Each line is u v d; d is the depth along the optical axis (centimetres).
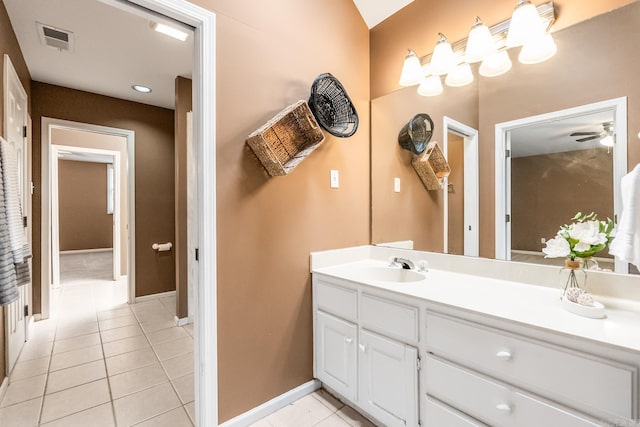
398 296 137
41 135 299
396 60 205
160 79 295
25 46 234
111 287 424
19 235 160
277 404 167
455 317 118
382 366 144
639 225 105
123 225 482
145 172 362
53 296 380
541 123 142
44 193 302
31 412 165
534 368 98
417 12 193
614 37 124
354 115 193
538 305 116
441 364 121
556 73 138
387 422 141
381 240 212
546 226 140
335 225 196
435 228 182
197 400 146
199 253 142
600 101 127
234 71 150
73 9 191
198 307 144
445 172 178
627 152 120
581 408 90
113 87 314
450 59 171
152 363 218
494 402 107
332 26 196
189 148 294
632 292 117
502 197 154
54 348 239
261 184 161
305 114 165
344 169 202
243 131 153
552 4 139
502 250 154
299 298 178
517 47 149
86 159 720
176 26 139
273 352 166
